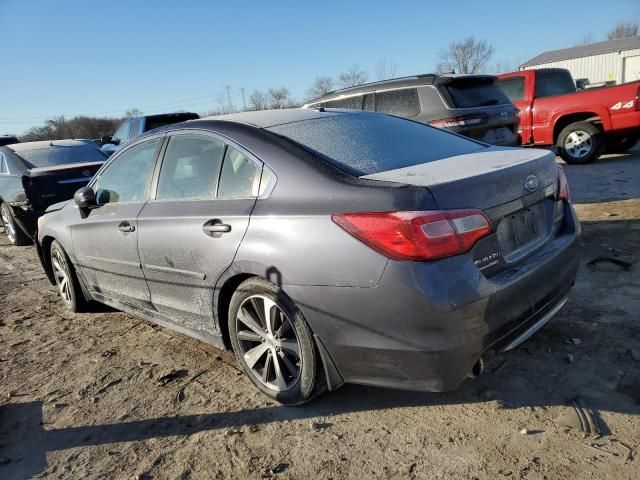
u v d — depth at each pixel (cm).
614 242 503
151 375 359
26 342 445
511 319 251
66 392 349
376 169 283
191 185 340
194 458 267
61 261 493
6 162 835
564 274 295
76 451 285
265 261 277
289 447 266
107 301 446
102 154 885
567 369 302
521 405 275
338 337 258
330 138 315
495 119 718
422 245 229
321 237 255
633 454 233
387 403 293
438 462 242
